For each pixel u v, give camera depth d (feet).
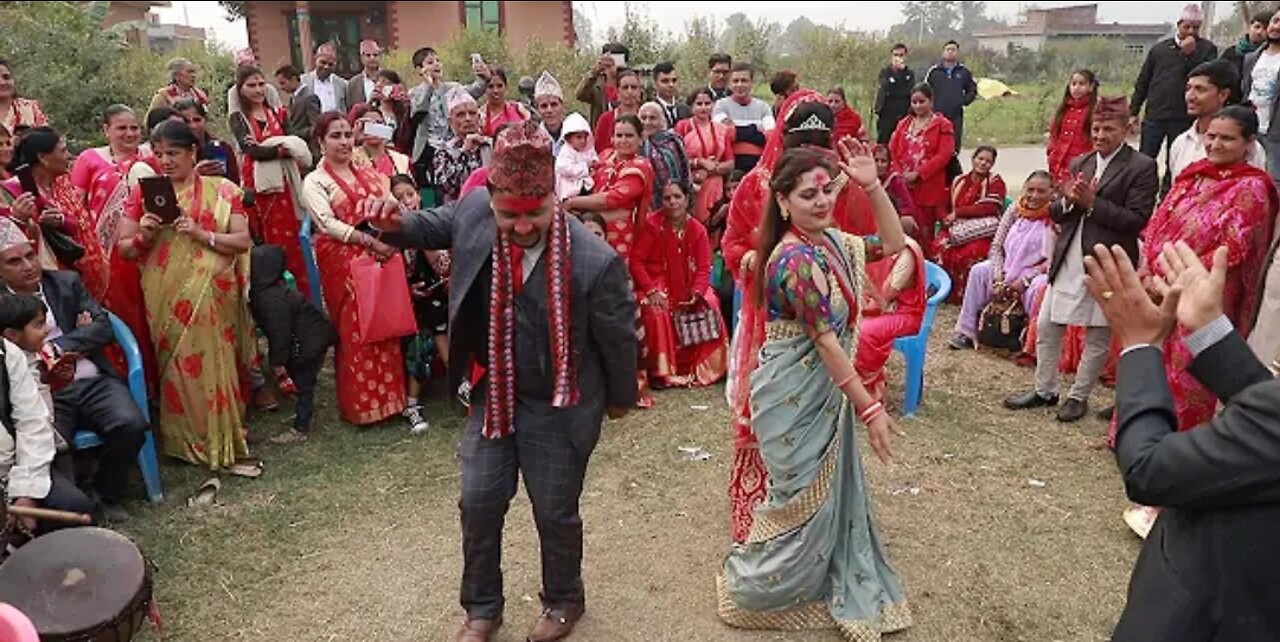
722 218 20.77
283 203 20.07
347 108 30.37
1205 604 5.49
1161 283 6.07
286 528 13.64
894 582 11.23
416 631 11.20
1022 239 20.84
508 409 9.87
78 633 8.11
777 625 11.07
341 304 16.62
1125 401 5.95
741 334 11.28
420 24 75.00
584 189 19.21
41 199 14.48
